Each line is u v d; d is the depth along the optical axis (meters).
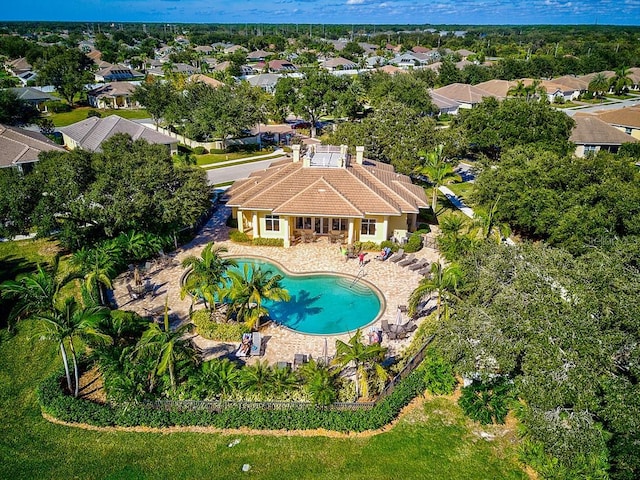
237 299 28.52
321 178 41.47
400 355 27.89
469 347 21.22
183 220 37.84
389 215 39.75
